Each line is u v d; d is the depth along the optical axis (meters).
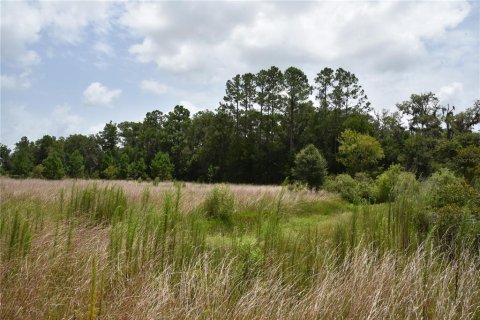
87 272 4.24
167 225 5.18
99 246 5.06
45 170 38.31
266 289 4.02
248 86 58.47
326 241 5.59
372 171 39.78
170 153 65.12
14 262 4.29
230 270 4.53
